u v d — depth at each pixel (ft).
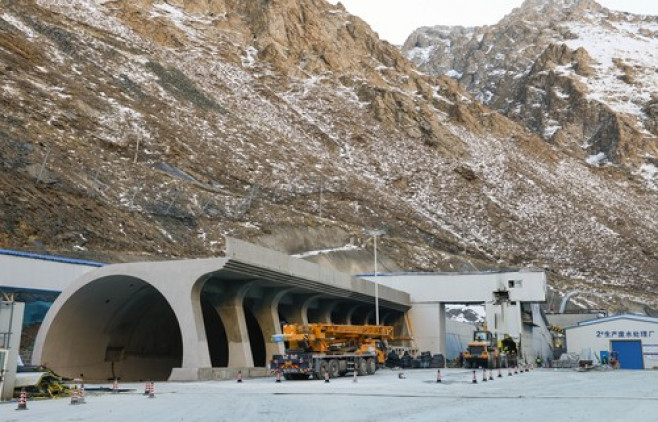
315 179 323.78
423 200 361.51
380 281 163.63
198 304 85.61
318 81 501.15
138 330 101.91
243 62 495.41
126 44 394.73
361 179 356.38
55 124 226.79
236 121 363.35
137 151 247.91
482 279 158.92
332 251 240.12
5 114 205.16
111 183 201.05
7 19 321.73
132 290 92.63
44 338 85.30
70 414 43.11
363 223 290.97
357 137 417.49
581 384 77.97
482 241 333.83
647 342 165.58
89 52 342.64
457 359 143.02
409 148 422.41
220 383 76.64
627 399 54.13
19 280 111.45
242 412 43.24
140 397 56.24
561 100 639.76
